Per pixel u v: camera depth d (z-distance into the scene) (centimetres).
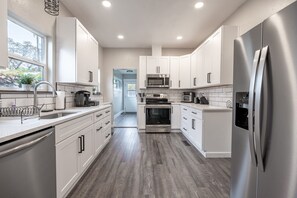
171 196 183
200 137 306
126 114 915
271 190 103
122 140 399
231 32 287
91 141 246
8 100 177
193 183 209
